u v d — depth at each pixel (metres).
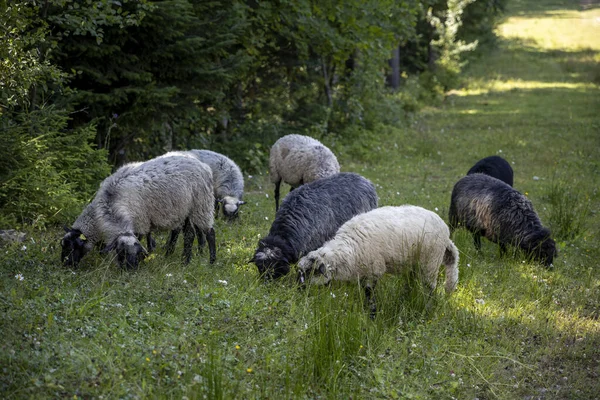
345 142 16.30
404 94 24.47
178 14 9.96
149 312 5.57
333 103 17.62
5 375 4.29
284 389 4.71
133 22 8.84
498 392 5.09
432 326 6.04
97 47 9.65
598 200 12.06
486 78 32.41
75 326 5.18
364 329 5.64
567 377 5.35
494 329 6.16
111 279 6.33
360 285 6.34
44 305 5.43
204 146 13.02
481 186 8.61
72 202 8.38
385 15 16.62
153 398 4.32
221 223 9.33
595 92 27.44
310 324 5.51
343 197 7.46
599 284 7.72
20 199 7.85
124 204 6.82
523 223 8.16
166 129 12.38
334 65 17.97
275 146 10.14
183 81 11.12
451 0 26.97
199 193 7.31
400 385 5.00
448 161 15.83
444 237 6.47
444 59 27.53
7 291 5.64
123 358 4.77
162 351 4.88
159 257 7.38
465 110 24.42
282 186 12.62
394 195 11.71
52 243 7.32
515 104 25.14
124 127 10.51
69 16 8.53
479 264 8.09
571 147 17.08
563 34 46.50
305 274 6.17
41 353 4.63
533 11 59.38
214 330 5.39
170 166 7.14
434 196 11.82
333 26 16.03
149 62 10.50
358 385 4.89
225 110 13.80
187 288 6.26
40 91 9.34
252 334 5.50
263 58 15.36
